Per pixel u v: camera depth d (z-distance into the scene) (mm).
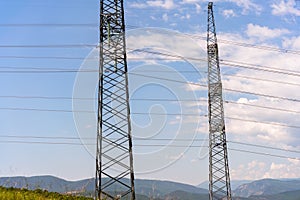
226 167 71250
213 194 70625
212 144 72562
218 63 75375
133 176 49688
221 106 73500
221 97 73750
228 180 70625
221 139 72438
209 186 71062
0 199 49844
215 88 74500
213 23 77500
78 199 60344
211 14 77812
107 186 49188
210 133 72938
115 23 54344
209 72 75375
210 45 76625
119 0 55344
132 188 49375
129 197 49688
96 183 49031
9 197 51469
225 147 72125
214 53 76125
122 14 54938
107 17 54594
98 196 48625
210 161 71875
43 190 63906
